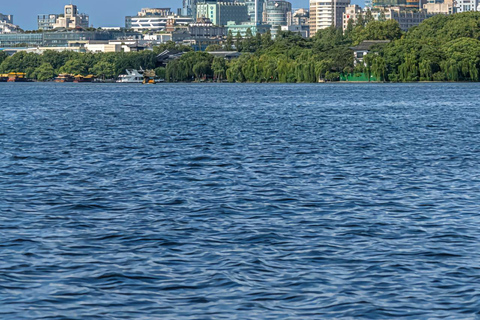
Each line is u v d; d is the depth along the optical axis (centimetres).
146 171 7225
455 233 4497
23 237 4416
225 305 3256
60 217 5019
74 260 3916
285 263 3856
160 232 4538
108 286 3497
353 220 4897
